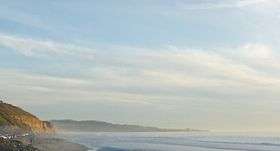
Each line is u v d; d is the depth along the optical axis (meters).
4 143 92.19
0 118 174.12
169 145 162.75
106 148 138.00
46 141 143.75
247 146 162.50
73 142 160.50
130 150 130.00
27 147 96.00
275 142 195.62
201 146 160.12
